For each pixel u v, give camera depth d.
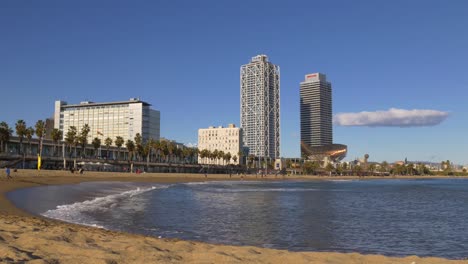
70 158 145.12
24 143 154.62
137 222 29.22
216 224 30.25
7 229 16.22
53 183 66.81
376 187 131.38
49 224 21.16
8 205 31.75
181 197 61.19
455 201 64.62
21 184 57.34
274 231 27.61
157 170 197.62
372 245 23.58
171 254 12.84
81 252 12.05
